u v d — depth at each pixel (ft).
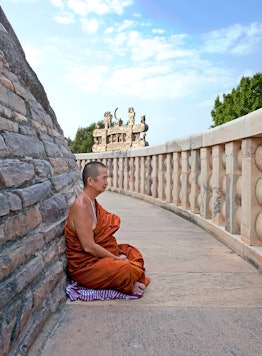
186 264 13.92
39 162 10.28
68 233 10.54
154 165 34.73
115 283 10.00
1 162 7.51
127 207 31.76
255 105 73.72
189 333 8.18
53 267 9.12
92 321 8.72
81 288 10.33
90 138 136.98
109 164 49.70
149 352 7.30
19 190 7.89
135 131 48.78
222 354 7.27
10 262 6.48
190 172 25.41
